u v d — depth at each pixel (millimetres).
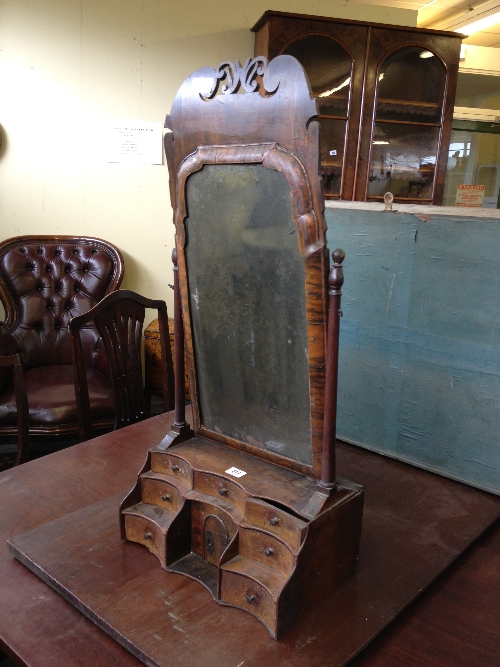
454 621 836
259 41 2953
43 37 2736
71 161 2914
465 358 1198
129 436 1433
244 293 912
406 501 1172
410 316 1271
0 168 2820
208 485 931
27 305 2662
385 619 814
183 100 908
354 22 2809
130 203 3053
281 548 805
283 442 933
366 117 2975
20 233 2930
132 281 3162
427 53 2996
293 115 763
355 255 1350
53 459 1301
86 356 2680
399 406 1336
